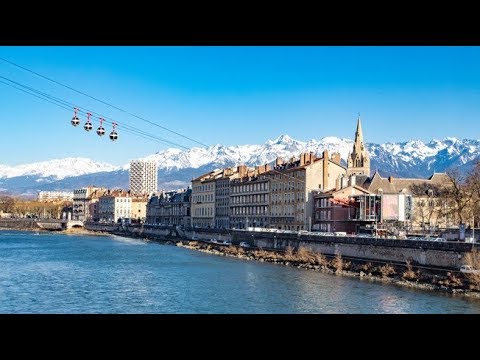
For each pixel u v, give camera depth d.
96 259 120.69
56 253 138.00
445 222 148.25
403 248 87.88
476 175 117.88
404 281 80.44
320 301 63.94
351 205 136.38
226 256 131.75
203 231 180.50
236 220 199.50
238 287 75.50
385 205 133.12
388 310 58.16
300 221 159.25
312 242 114.00
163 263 111.69
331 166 161.50
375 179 183.38
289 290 72.56
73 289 73.62
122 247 165.75
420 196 161.75
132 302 63.41
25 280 82.62
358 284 78.81
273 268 102.00
